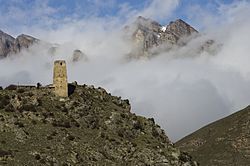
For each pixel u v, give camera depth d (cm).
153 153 18675
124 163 17775
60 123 18600
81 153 17388
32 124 18088
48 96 19962
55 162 16475
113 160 17700
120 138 19100
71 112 19400
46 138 17562
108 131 19275
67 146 17488
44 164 16188
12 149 16462
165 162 18512
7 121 17762
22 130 17500
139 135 19838
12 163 15725
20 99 19138
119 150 18275
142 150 18638
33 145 17000
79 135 18388
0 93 19512
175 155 19175
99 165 17138
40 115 18638
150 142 19525
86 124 19225
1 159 15750
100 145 18212
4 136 17038
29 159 16188
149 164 18150
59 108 19412
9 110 18500
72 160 16838
